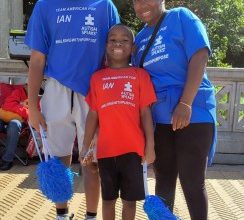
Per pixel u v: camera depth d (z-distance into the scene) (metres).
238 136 5.84
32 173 5.22
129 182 3.05
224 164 5.82
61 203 3.21
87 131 3.12
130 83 2.97
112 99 2.98
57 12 3.12
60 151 3.32
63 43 3.13
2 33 7.93
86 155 3.11
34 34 3.14
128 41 3.04
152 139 2.94
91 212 3.53
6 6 7.93
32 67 3.18
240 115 5.91
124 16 11.62
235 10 12.45
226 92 5.74
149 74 2.97
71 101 3.21
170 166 3.07
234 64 17.55
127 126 2.96
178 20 2.85
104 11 3.20
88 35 3.14
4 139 5.71
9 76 5.90
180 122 2.74
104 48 3.22
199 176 2.88
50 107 3.22
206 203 2.89
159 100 2.92
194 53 2.77
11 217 3.95
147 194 2.89
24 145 5.73
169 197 3.13
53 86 3.20
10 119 5.46
